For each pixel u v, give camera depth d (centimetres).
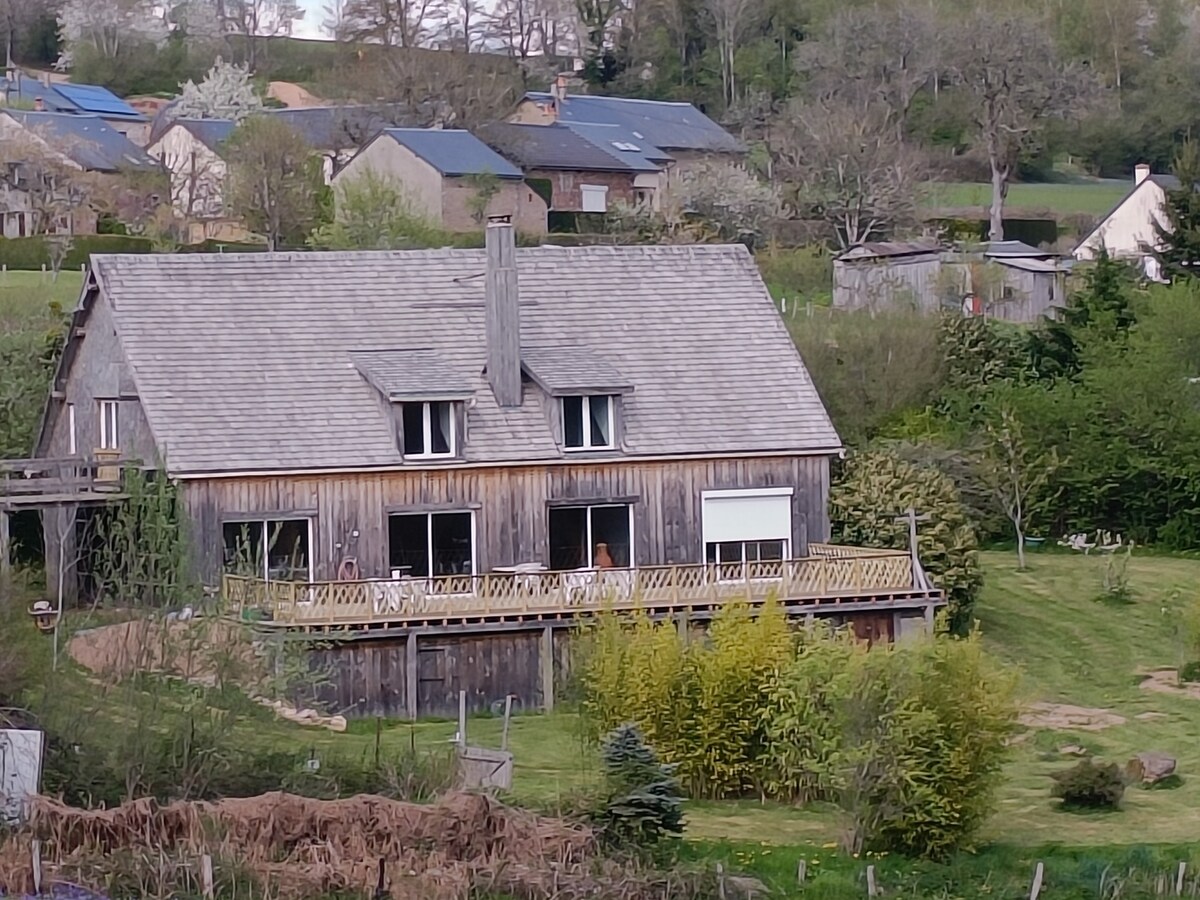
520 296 4878
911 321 6525
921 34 13138
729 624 3722
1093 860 3152
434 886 2752
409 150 10069
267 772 3228
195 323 4628
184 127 11600
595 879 2836
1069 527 6256
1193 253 8025
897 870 3108
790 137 11594
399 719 4159
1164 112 13875
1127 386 6212
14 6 16862
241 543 4338
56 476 4900
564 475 4547
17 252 8625
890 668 3222
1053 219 12112
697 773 3616
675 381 4759
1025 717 4369
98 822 2897
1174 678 4719
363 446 4425
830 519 4925
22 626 3266
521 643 4272
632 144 11919
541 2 15375
